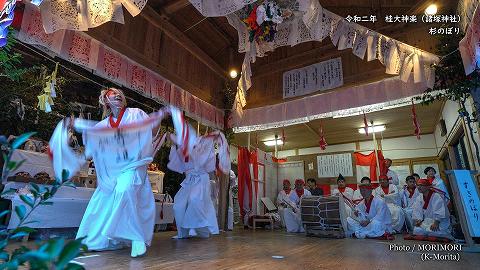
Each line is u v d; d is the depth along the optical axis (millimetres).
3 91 3957
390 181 7805
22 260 576
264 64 6945
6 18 2668
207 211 4488
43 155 4375
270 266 2291
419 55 4602
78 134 4637
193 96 5906
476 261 2623
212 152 4711
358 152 10000
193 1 3258
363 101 5551
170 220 5953
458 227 4809
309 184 8672
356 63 5801
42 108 3676
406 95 5168
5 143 811
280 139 9836
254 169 8656
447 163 8703
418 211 5074
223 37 6512
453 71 4363
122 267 2182
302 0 3902
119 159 3023
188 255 2807
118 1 3158
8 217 3281
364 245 3857
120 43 4480
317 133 9289
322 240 4559
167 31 5363
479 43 3424
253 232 6129
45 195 935
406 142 9602
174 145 4453
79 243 560
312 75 6227
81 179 4746
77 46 3885
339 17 4457
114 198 2855
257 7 4066
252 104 6828
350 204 6109
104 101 3293
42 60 4539
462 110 4707
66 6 3145
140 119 3238
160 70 5156
